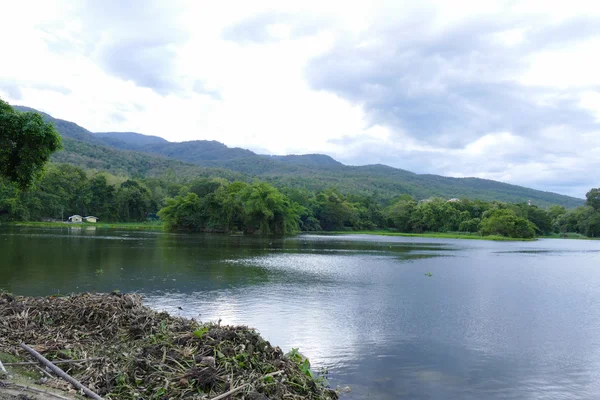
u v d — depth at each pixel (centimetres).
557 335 1541
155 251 4234
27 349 896
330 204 13712
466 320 1742
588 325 1689
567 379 1120
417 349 1343
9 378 769
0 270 2661
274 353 1009
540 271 3578
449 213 14088
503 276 3175
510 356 1297
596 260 4778
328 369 1155
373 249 5741
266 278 2697
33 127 1709
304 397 859
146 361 873
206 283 2416
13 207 10088
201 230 9962
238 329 1055
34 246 4284
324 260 3991
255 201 9331
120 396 772
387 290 2402
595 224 13850
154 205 14800
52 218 12062
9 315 1155
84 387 768
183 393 777
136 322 1130
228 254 4234
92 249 4194
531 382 1092
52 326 1112
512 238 11281
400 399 971
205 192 11681
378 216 14925
